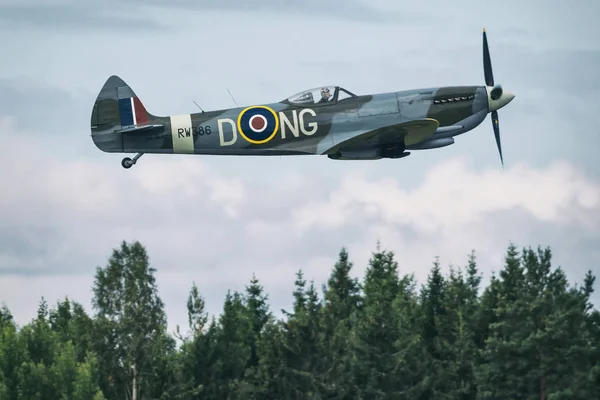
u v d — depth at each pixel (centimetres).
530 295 16512
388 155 11988
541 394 15412
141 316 15712
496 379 15625
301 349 17150
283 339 17250
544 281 17312
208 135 11831
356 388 16612
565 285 17075
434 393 16738
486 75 12650
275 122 11831
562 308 16250
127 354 15575
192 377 16050
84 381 14950
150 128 11812
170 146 11881
